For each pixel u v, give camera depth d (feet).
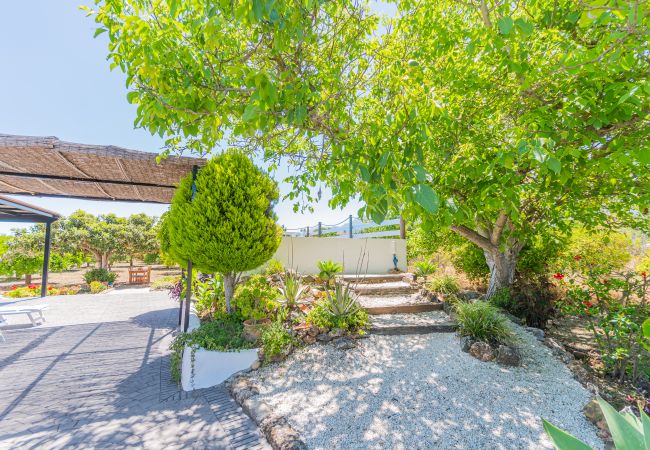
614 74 9.79
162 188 20.31
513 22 6.34
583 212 15.66
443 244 25.73
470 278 24.80
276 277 21.58
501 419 9.27
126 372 13.34
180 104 7.43
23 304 26.86
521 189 10.19
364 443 8.31
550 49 11.53
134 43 7.82
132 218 67.72
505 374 11.85
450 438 8.48
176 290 23.39
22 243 46.85
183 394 11.35
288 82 6.88
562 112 10.20
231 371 12.46
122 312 25.05
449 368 12.33
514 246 19.25
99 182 18.52
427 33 12.55
